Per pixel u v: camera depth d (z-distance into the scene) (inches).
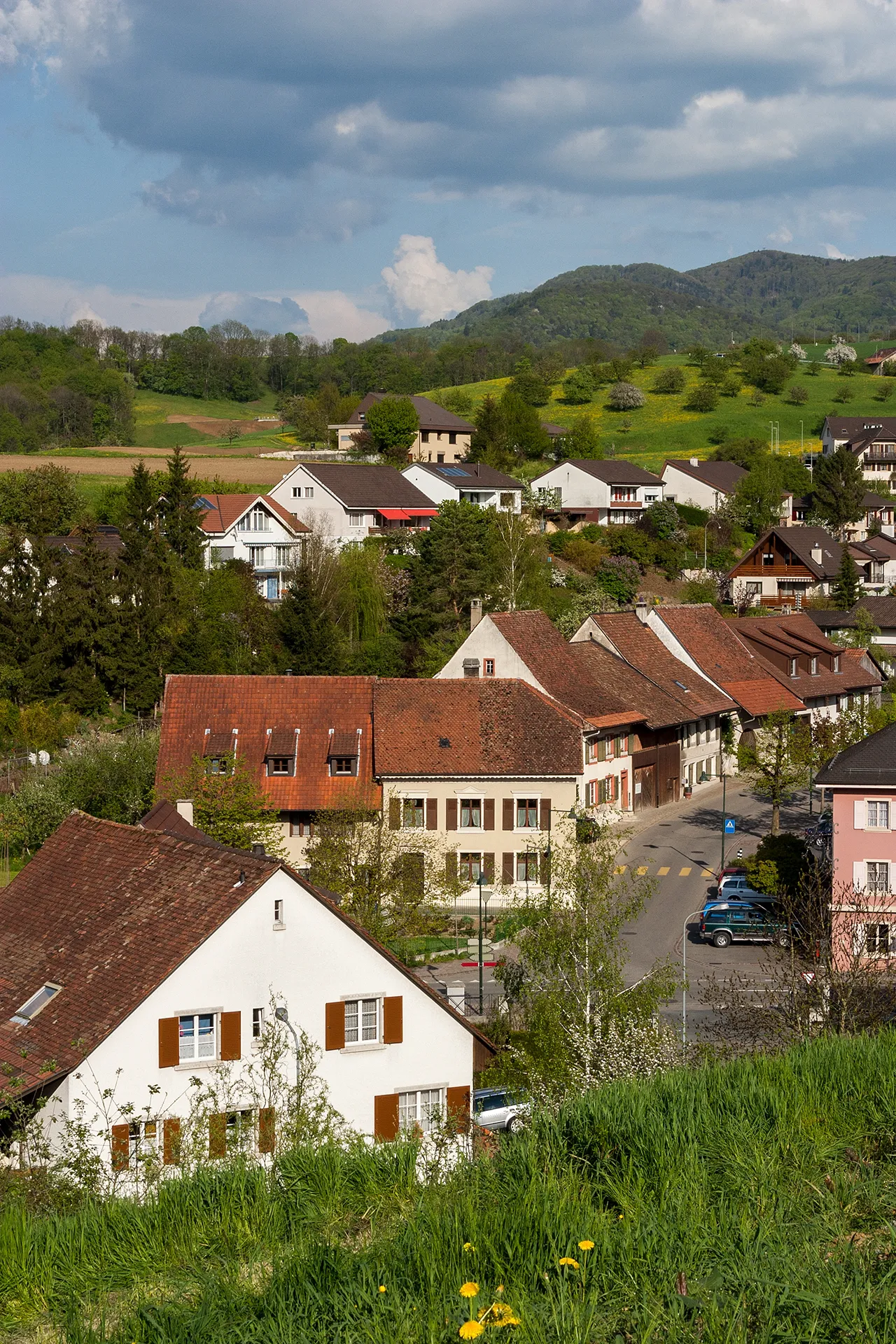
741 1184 420.5
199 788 2086.6
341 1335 338.0
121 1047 1056.8
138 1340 368.8
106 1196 611.5
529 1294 349.4
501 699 2326.5
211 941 1089.4
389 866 1982.0
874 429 6786.4
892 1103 490.3
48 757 2677.2
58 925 1226.0
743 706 2989.7
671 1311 327.3
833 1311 320.2
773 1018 1025.5
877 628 4298.7
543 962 1325.0
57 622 3142.2
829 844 2151.8
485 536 3951.8
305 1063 1063.0
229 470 5797.2
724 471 5876.0
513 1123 662.5
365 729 2305.6
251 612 3408.0
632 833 2514.8
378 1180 493.7
